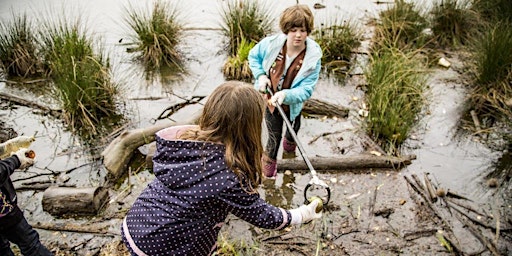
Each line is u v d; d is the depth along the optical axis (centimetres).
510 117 446
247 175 197
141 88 493
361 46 567
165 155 195
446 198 370
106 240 332
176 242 199
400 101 438
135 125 442
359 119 454
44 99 472
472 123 452
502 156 414
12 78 504
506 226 348
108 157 383
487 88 474
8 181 254
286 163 393
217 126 191
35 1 638
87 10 622
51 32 504
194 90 493
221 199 191
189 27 594
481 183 386
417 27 566
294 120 364
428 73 509
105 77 464
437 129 444
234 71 512
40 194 369
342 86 503
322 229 344
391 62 474
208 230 202
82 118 439
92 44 513
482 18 576
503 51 462
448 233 341
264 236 337
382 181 387
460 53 552
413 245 334
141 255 203
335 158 396
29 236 271
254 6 555
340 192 376
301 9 312
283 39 330
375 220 352
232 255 320
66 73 445
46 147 414
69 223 343
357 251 328
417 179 385
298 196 373
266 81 339
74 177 384
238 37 548
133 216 205
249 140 194
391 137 421
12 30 509
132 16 541
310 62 326
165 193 199
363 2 668
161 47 537
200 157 191
